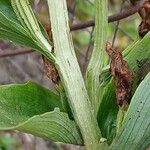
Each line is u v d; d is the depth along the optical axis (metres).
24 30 0.21
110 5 0.54
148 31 0.23
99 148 0.21
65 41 0.21
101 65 0.22
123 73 0.21
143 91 0.20
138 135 0.21
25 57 0.51
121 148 0.21
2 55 0.36
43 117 0.20
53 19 0.21
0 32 0.22
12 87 0.23
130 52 0.23
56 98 0.24
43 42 0.21
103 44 0.21
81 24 0.32
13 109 0.23
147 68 0.23
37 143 0.47
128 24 0.54
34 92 0.23
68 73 0.21
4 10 0.22
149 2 0.23
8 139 0.53
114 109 0.23
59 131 0.21
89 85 0.22
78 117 0.21
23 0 0.21
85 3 0.57
